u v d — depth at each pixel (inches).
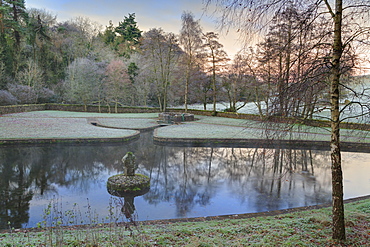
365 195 367.2
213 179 438.0
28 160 547.8
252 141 733.9
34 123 999.6
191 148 698.2
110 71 1503.4
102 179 431.8
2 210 305.7
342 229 165.9
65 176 446.3
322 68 160.7
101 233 190.4
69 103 1701.5
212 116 1411.2
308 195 362.0
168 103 1792.6
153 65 1558.8
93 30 2127.2
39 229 224.4
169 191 378.6
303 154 626.5
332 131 167.6
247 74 1071.6
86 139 722.8
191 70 1396.4
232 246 162.1
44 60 1721.2
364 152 656.4
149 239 175.2
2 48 1417.3
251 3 150.8
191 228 212.4
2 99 1323.8
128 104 1760.6
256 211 311.0
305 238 171.9
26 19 1600.6
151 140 801.6
